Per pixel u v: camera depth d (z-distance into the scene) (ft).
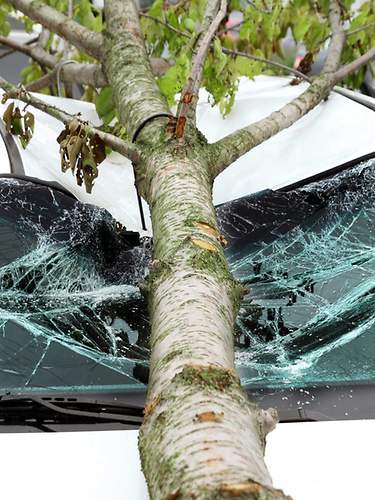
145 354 5.26
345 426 4.43
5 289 5.96
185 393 3.41
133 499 4.03
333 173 7.86
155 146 6.40
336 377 4.95
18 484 4.12
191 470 2.88
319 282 6.16
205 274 4.58
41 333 5.42
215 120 9.63
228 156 6.82
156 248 5.28
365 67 11.04
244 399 3.45
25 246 6.38
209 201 5.73
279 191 7.61
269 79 11.09
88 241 6.62
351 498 3.99
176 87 8.55
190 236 4.98
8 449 4.33
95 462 4.25
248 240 6.93
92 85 10.25
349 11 11.28
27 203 6.82
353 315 5.65
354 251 6.59
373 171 7.64
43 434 4.44
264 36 11.43
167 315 4.18
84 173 6.69
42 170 7.84
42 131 8.52
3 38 11.80
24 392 4.83
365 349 5.24
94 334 5.47
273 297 5.99
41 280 6.10
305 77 9.69
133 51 8.50
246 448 3.03
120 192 8.66
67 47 11.48
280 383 4.91
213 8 8.74
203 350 3.75
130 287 6.20
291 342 5.39
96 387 4.89
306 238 6.87
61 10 10.50
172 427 3.23
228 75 9.09
